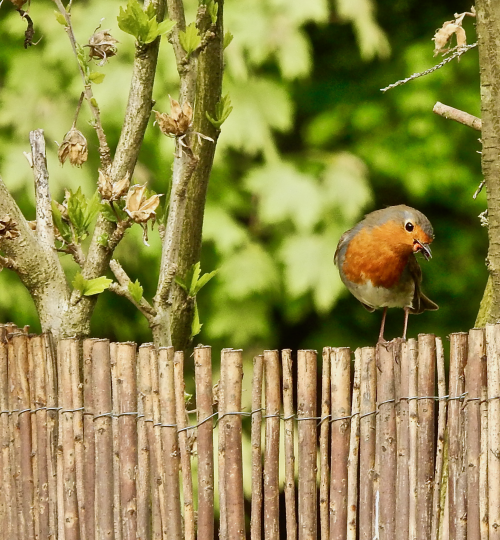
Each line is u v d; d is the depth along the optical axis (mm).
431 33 18688
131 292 6352
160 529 6137
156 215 6543
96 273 6473
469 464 5816
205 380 6031
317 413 6355
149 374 6141
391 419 5906
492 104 6379
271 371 5992
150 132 16203
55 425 6391
